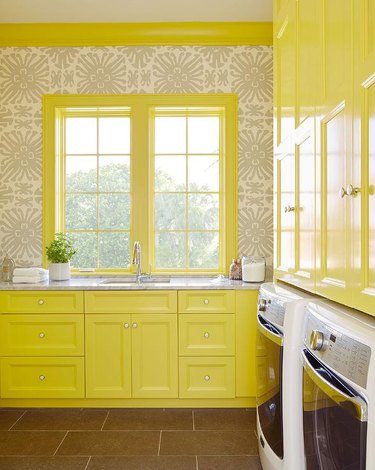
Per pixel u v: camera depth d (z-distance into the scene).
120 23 3.49
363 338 0.99
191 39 3.56
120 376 3.12
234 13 3.37
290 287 2.06
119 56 3.59
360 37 1.14
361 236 1.13
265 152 3.60
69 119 3.71
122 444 2.64
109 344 3.12
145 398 3.14
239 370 3.10
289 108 2.00
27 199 3.61
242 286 3.10
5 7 3.25
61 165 3.71
